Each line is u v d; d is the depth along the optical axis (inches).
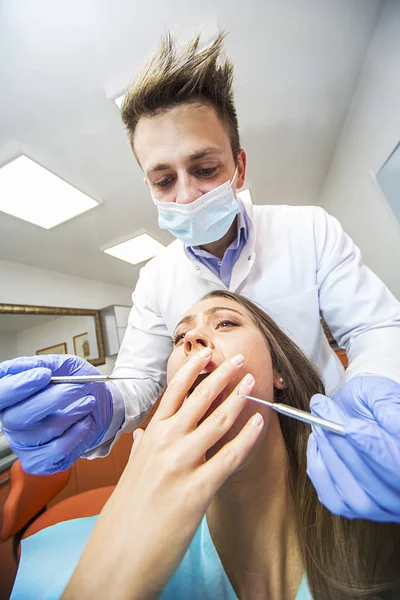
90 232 88.9
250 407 20.4
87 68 44.8
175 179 29.0
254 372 21.8
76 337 105.5
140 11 40.1
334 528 18.6
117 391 31.8
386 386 16.1
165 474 13.4
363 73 61.5
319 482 15.5
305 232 36.5
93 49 42.6
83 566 12.8
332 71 59.1
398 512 13.1
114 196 76.0
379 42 54.4
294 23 46.8
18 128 51.3
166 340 41.2
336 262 34.0
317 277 35.5
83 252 99.5
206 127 25.9
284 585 18.6
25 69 43.1
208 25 43.5
